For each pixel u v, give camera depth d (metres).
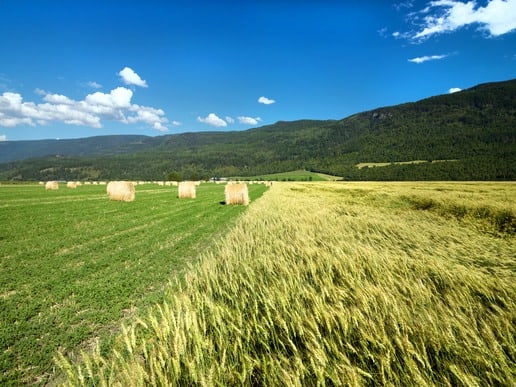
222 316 3.04
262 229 8.24
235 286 3.76
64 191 37.16
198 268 5.01
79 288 5.92
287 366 2.32
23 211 16.91
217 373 2.27
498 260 4.95
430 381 2.03
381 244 6.21
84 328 4.38
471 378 1.98
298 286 3.49
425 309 2.88
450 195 20.00
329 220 9.18
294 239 6.49
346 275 3.81
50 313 4.86
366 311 2.72
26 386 3.21
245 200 23.22
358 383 2.00
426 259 4.59
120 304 5.18
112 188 25.20
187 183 30.17
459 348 2.26
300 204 16.27
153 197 30.50
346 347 2.40
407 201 18.61
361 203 18.30
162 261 7.91
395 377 2.07
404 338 2.27
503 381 1.99
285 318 2.77
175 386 2.19
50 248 8.88
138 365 2.26
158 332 2.69
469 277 3.76
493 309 3.16
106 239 10.43
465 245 6.01
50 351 3.83
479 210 12.71
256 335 2.73
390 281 3.59
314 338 2.37
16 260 7.73
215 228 12.80
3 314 4.73
